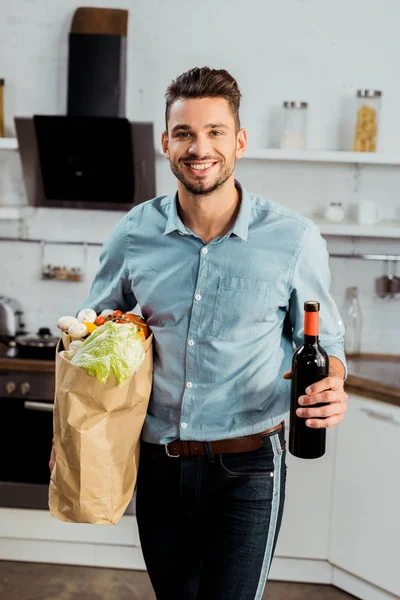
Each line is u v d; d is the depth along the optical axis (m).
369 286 3.94
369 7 3.82
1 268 4.08
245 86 3.89
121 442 1.84
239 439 1.94
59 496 1.86
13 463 3.42
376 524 3.06
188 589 2.09
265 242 1.91
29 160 3.63
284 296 1.92
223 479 1.94
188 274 1.92
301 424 1.77
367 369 3.43
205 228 1.92
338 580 3.30
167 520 2.03
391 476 3.00
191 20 3.86
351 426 3.14
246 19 3.85
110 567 3.45
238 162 3.95
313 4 3.83
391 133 3.88
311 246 1.92
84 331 1.92
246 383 1.92
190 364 1.93
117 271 2.10
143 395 1.85
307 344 1.75
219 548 1.94
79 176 3.66
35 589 3.24
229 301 1.90
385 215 3.94
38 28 3.91
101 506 1.84
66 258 4.06
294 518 3.27
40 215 4.04
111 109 3.69
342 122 3.88
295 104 3.68
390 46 3.83
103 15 3.71
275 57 3.86
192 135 1.77
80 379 1.75
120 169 3.61
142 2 3.86
